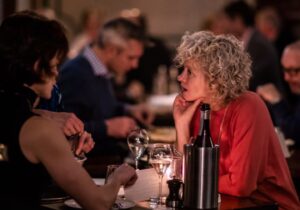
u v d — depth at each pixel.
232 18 5.80
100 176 3.06
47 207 2.33
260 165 2.72
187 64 2.79
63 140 2.16
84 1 7.86
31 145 2.12
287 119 4.46
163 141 4.01
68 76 4.40
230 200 2.52
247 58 2.80
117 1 8.12
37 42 2.18
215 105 2.81
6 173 2.16
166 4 8.19
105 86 4.64
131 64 4.61
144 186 2.46
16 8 6.34
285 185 2.79
